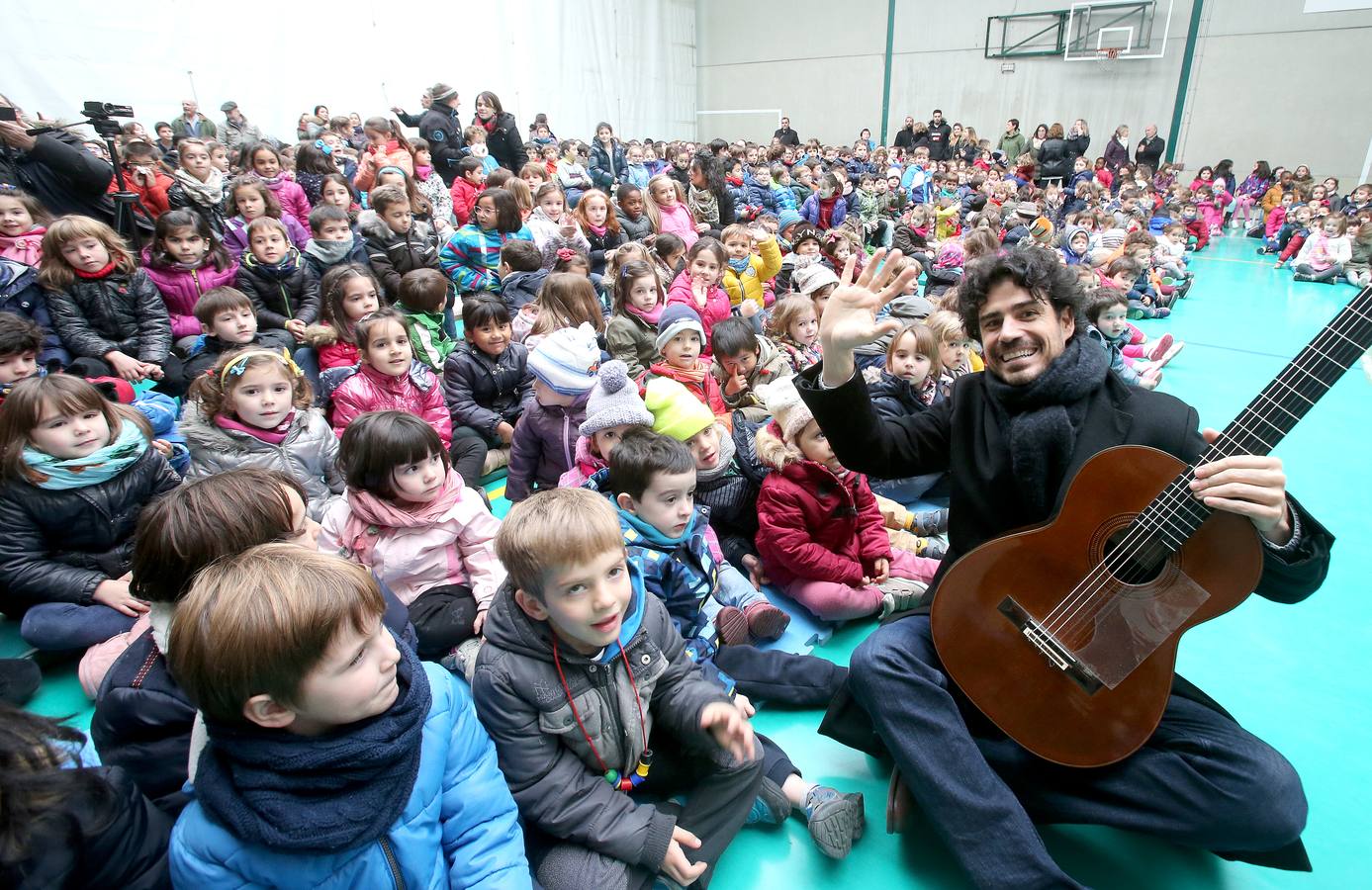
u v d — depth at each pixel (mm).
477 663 1207
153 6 7508
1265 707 1715
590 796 1179
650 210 6211
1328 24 12117
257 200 4301
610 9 13609
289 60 8750
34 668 1747
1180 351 4855
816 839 1337
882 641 1306
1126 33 13680
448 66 10602
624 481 1592
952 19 15156
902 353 2588
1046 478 1244
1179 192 11125
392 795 926
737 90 17656
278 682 830
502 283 4324
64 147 3715
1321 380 1000
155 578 1172
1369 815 1413
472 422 3029
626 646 1224
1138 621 1137
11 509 1792
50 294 3061
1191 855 1331
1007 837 1131
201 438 2156
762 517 2004
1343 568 2291
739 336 2816
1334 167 12578
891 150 14086
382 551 1712
